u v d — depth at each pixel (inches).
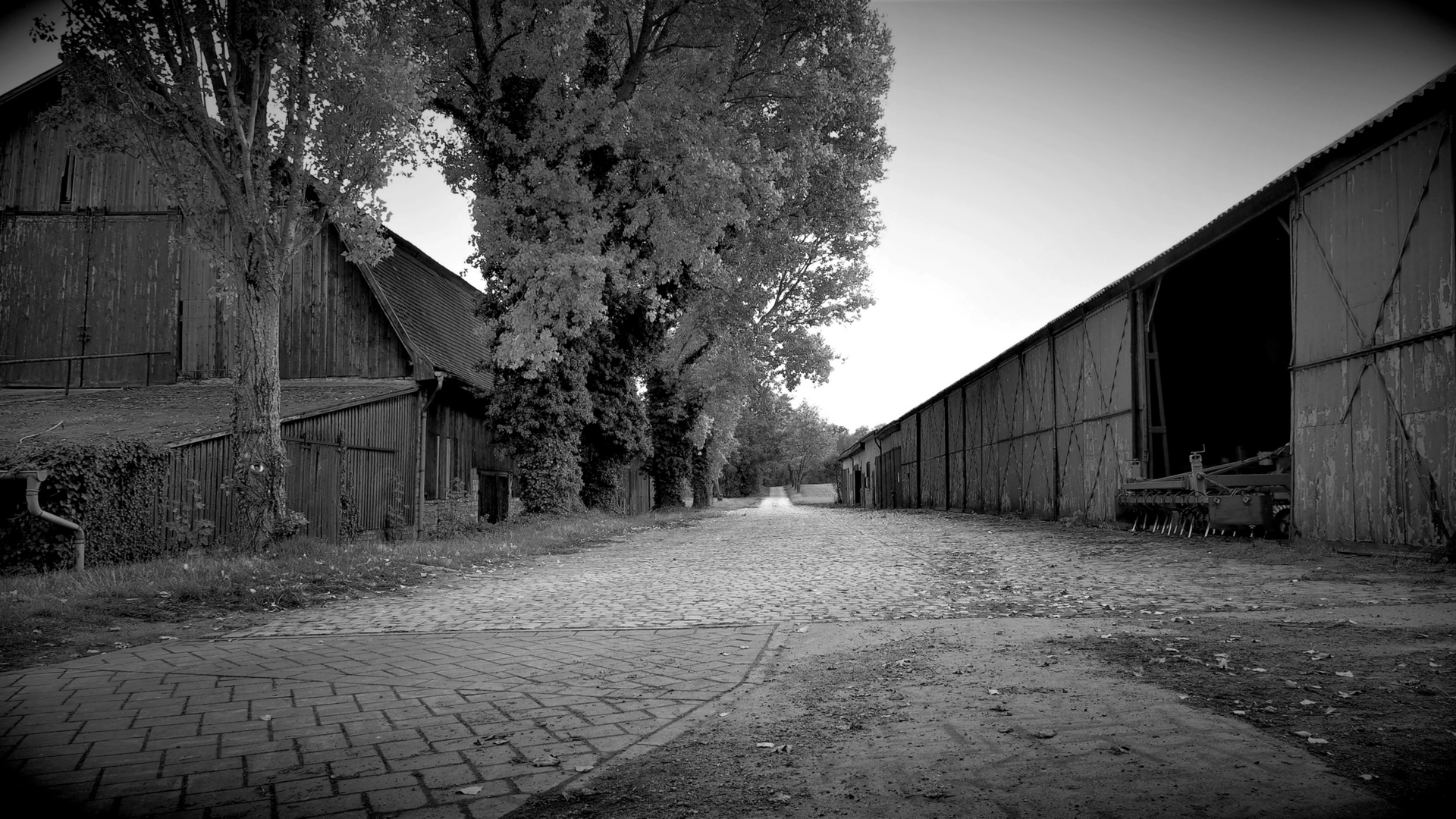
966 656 207.8
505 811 120.3
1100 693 164.6
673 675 207.3
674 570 470.3
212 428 585.9
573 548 639.8
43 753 150.7
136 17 449.4
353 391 766.5
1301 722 140.0
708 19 802.8
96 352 809.5
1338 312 443.2
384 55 520.7
